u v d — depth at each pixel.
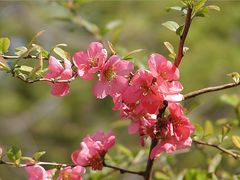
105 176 1.42
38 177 1.20
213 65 3.64
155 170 1.50
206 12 1.21
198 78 3.58
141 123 1.20
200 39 3.69
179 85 1.18
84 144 1.21
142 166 1.47
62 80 1.19
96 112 3.86
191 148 1.50
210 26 3.79
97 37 1.67
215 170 1.42
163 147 1.19
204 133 1.34
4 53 1.22
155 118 1.20
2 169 3.29
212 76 3.63
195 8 1.20
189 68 3.57
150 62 1.17
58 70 1.19
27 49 1.20
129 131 1.21
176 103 1.19
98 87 1.19
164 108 1.20
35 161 1.21
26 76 1.23
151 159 1.23
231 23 3.83
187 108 1.26
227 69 3.66
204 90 1.25
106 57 1.19
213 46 3.69
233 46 3.78
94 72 1.18
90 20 2.23
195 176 1.40
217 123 1.49
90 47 1.20
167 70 1.18
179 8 1.22
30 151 3.85
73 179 1.21
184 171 1.47
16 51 1.22
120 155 1.49
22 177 3.32
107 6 3.71
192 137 1.32
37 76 1.20
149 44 3.83
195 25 3.73
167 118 1.20
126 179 3.17
